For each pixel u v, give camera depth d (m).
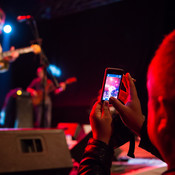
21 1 7.65
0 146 0.92
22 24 8.09
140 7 7.23
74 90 8.52
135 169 3.39
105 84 0.86
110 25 7.88
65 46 8.69
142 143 0.76
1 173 0.87
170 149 0.44
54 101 8.95
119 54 7.70
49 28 8.84
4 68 4.60
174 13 6.17
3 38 8.01
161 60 0.44
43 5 7.73
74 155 0.92
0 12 5.31
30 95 5.14
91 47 8.25
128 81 0.77
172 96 0.41
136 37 7.32
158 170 1.32
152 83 0.46
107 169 0.67
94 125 0.70
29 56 6.49
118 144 0.75
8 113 4.99
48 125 5.72
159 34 6.72
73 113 8.56
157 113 0.45
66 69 8.70
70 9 7.92
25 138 0.97
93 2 7.54
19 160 0.91
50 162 0.95
